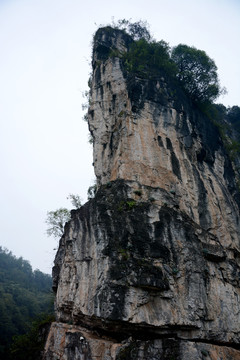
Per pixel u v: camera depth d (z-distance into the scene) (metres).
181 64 29.52
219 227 21.27
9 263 114.25
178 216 18.67
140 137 22.14
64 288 19.47
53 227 33.50
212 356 14.23
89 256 17.11
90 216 18.06
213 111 32.00
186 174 22.20
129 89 24.12
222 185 24.69
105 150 24.17
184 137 24.17
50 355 18.22
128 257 15.74
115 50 28.66
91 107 26.38
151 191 19.41
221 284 17.83
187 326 15.16
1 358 45.06
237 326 16.88
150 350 14.05
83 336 15.70
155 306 15.05
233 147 30.14
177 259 16.84
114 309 14.20
